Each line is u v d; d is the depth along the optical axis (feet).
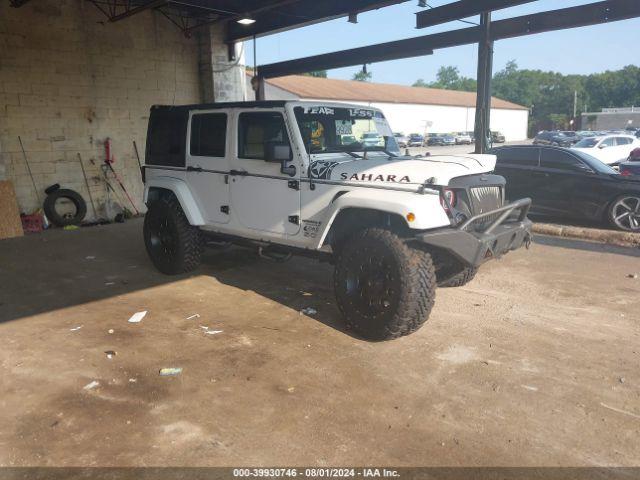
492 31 31.89
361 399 11.83
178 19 41.98
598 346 14.49
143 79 40.40
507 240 15.37
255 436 10.46
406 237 14.30
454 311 17.22
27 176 35.06
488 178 15.51
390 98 171.73
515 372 13.01
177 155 20.56
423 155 17.56
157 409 11.48
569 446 10.09
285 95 137.28
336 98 147.74
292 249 17.20
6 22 33.27
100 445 10.19
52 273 22.62
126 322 16.58
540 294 18.95
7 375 13.09
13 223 31.58
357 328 14.94
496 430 10.62
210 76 43.27
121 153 39.68
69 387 12.46
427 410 11.36
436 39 33.91
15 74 33.96
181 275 21.79
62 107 36.29
